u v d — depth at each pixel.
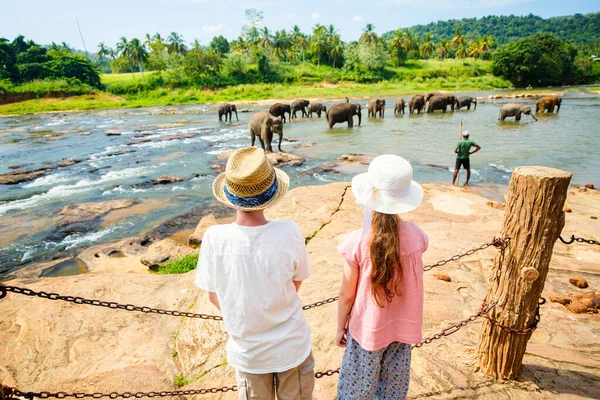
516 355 2.90
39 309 4.90
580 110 29.78
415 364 3.24
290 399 2.08
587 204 8.88
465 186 11.33
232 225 1.88
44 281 5.80
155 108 48.44
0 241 8.66
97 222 9.67
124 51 66.94
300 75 70.69
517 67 69.12
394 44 85.12
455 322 3.92
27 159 17.36
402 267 1.97
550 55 70.38
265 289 1.83
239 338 1.93
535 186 2.52
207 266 1.91
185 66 64.38
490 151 15.80
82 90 55.09
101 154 17.73
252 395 2.02
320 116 34.41
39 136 24.48
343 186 10.20
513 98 44.69
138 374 3.55
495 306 2.87
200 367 3.62
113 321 4.62
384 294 1.99
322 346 3.59
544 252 2.63
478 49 81.94
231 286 1.84
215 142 20.39
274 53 80.69
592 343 3.52
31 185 13.06
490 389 2.91
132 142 20.83
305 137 21.77
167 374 3.59
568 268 5.20
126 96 59.41
